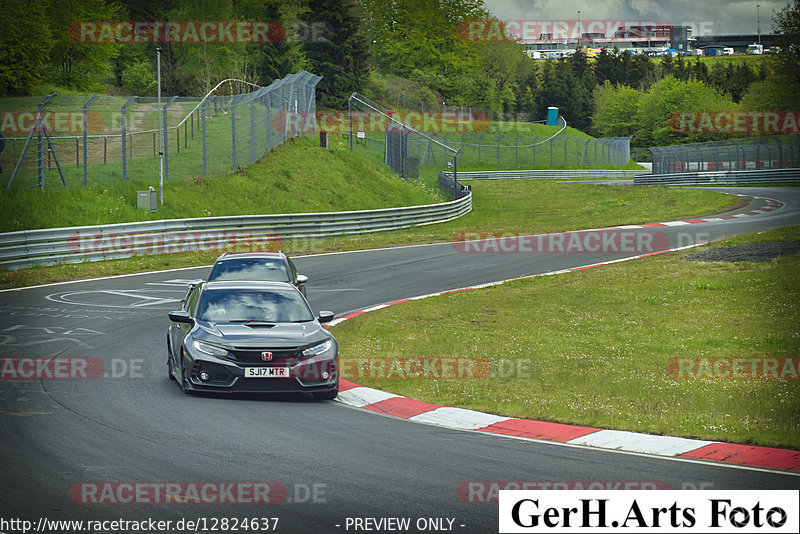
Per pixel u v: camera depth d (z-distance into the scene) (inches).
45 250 1213.7
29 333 757.3
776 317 951.6
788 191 2758.4
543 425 501.0
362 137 3014.3
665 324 931.3
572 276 1286.9
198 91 4042.8
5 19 2837.1
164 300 970.7
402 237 1770.4
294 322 597.3
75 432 444.1
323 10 4416.8
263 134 2367.1
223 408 521.3
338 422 496.4
